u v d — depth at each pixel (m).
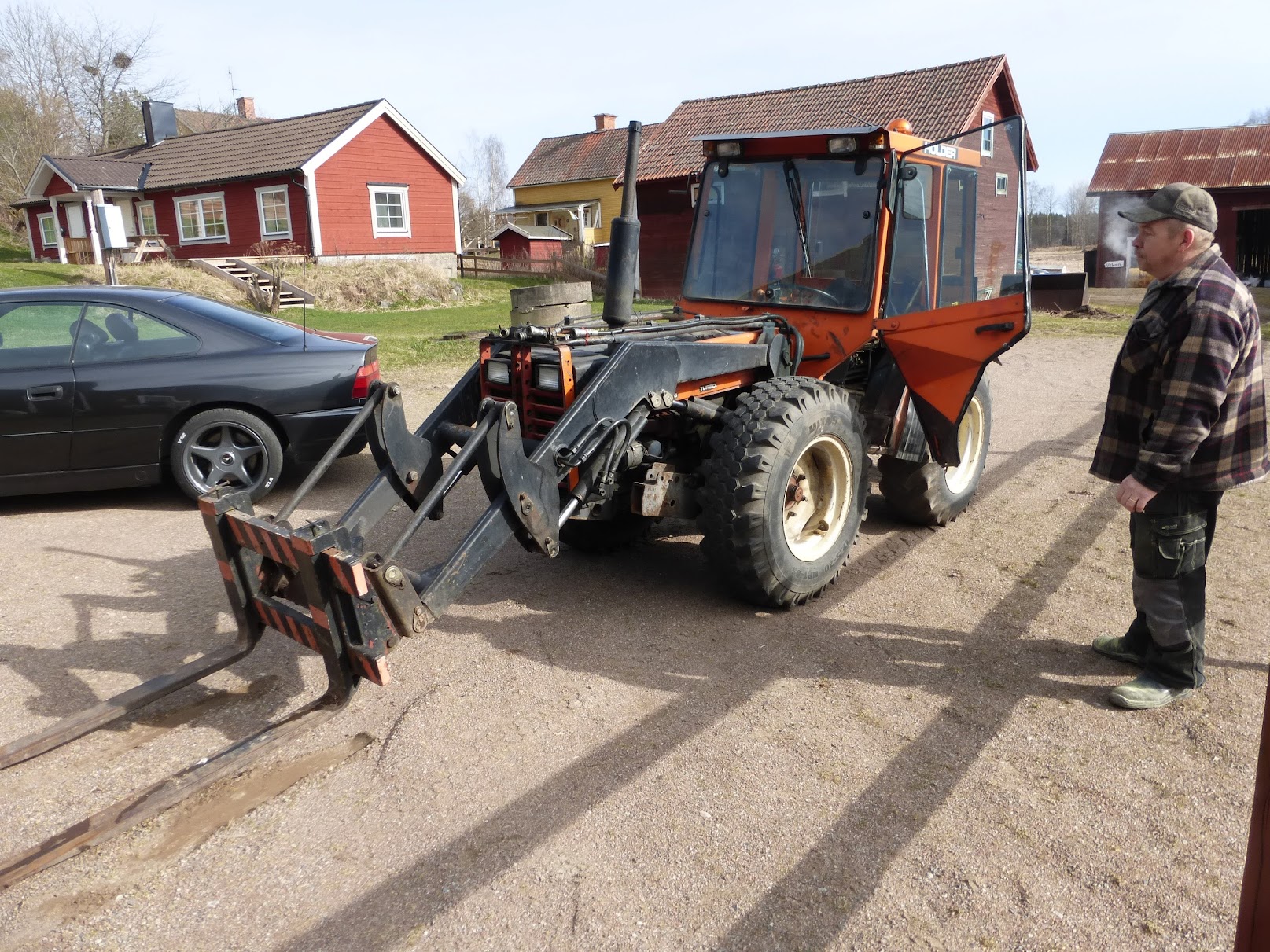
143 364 5.72
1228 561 4.79
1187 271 3.00
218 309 6.14
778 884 2.48
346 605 3.09
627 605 4.36
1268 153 24.67
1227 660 3.70
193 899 2.47
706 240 5.11
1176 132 26.41
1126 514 5.67
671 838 2.67
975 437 5.62
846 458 4.34
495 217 48.62
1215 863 2.54
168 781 2.81
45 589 4.62
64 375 5.56
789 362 4.70
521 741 3.18
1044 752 3.07
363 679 3.62
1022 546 5.12
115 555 5.11
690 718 3.32
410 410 8.98
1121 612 4.20
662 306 11.70
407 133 26.44
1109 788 2.88
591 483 3.77
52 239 30.00
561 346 3.86
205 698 3.52
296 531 3.06
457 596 3.24
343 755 3.12
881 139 4.40
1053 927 2.32
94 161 27.61
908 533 5.37
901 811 2.78
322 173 24.58
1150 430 3.19
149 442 5.77
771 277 4.90
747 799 2.84
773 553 4.01
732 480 3.93
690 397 4.26
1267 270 26.00
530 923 2.36
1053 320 18.08
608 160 37.81
